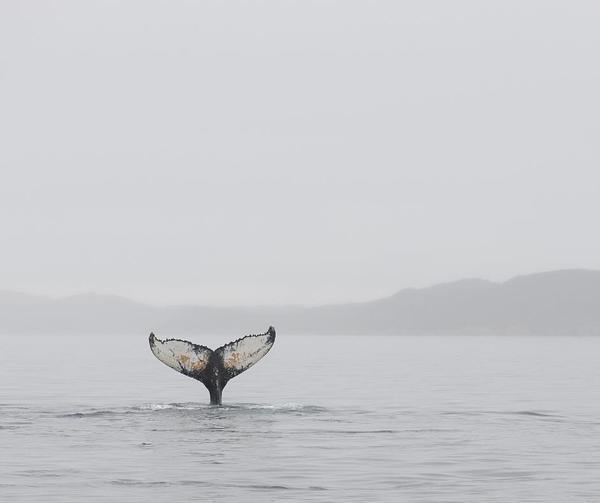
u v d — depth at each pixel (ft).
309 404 364.58
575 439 253.44
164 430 258.16
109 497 173.99
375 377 566.36
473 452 228.84
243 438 245.04
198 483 187.42
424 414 322.55
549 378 570.05
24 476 193.47
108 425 268.00
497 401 385.70
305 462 212.23
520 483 190.49
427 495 178.70
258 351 283.79
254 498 173.99
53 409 327.88
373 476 197.16
